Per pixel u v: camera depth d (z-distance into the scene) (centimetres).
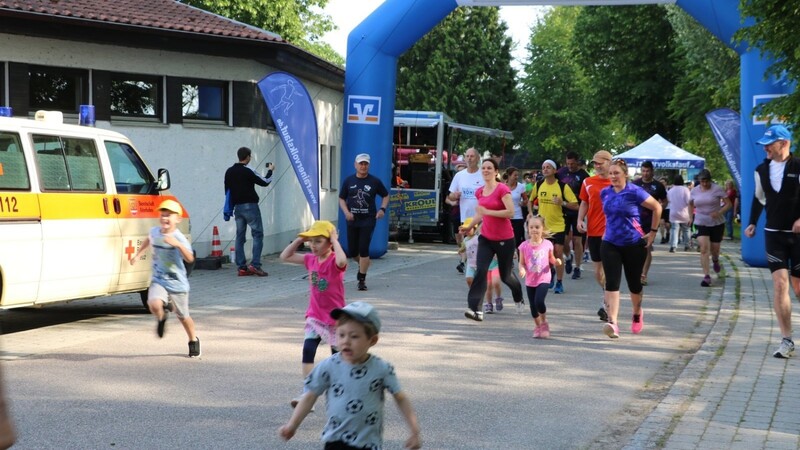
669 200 2438
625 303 1361
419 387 795
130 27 1639
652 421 670
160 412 700
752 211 934
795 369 853
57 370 846
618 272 1059
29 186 977
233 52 1834
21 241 956
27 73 1608
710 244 1648
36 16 1520
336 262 699
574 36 4538
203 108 1881
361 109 1995
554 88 7088
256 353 940
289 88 1797
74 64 1664
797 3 1309
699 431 635
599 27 4366
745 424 654
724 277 1711
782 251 906
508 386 805
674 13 3262
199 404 727
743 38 1398
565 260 1773
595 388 803
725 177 4653
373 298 1377
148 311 1227
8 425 218
